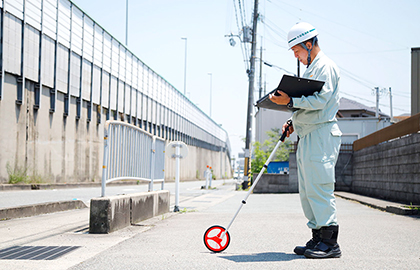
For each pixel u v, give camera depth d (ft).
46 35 69.46
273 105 12.42
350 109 132.98
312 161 11.50
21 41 62.18
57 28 72.69
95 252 12.94
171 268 10.16
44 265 10.85
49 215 27.07
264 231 17.44
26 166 64.69
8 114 60.23
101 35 91.71
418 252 12.28
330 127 11.69
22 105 63.52
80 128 83.46
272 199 43.60
